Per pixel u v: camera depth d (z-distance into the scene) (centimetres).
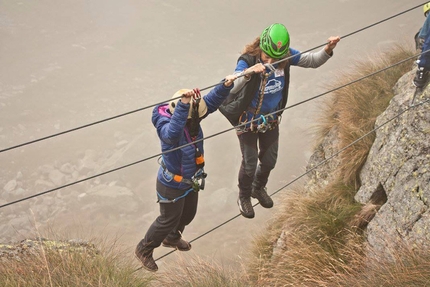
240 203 2242
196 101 1608
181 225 2056
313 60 1931
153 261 2014
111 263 1920
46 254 1895
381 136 2417
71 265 1836
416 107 2197
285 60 1806
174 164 1738
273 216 2973
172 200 1812
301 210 2567
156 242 1945
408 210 2011
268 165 2136
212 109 1689
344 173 2622
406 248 1850
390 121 2394
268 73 1772
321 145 3016
